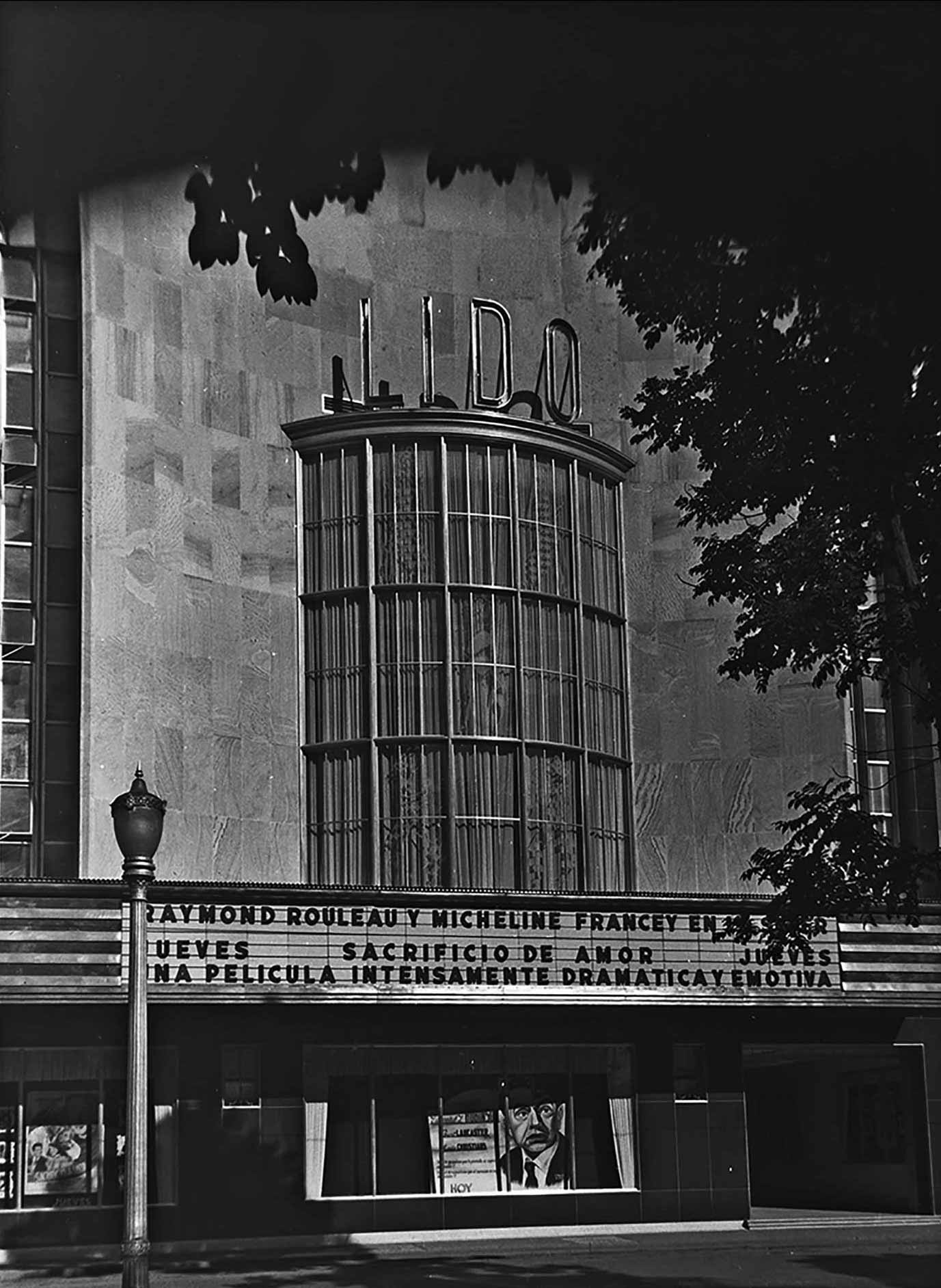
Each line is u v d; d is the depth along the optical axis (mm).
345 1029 29672
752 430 18234
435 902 29234
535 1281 23094
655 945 30344
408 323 34094
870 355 17031
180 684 30922
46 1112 28125
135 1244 17516
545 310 35031
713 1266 25141
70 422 31078
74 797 29891
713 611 34469
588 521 34281
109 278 31156
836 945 31328
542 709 32844
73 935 27297
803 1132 36219
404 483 32844
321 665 32469
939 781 34594
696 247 17156
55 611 30438
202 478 31859
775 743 34125
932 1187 32312
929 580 18266
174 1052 28641
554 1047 30969
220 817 30938
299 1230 28703
